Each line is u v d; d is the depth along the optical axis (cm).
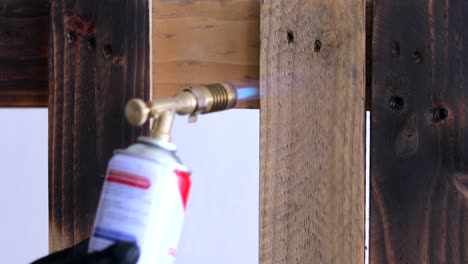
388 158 106
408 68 105
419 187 106
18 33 112
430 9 104
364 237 106
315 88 107
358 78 105
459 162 105
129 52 107
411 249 107
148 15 107
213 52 111
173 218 87
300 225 109
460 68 104
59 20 109
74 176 110
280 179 109
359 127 105
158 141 86
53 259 89
